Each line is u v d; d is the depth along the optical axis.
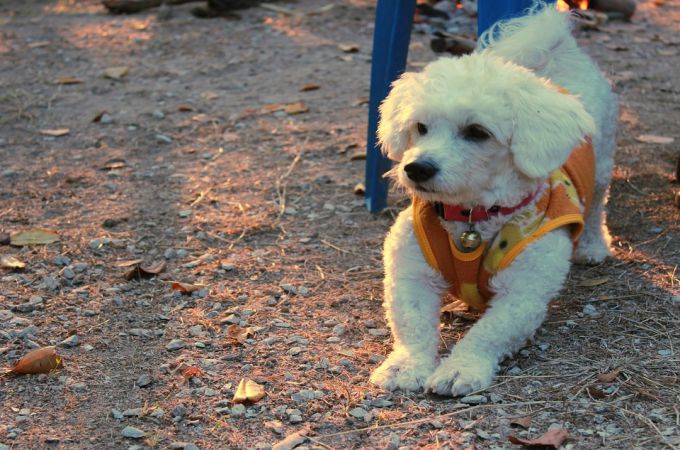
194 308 1.31
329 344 1.25
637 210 1.52
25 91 2.05
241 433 1.12
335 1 2.84
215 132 1.81
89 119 1.87
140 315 1.30
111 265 1.40
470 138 1.18
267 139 1.78
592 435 1.10
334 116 1.88
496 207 1.20
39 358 1.20
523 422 1.12
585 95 1.35
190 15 2.73
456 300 1.33
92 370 1.21
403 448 1.10
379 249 1.44
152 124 1.84
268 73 2.19
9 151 1.74
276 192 1.60
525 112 1.18
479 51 1.32
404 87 1.24
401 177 1.19
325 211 1.54
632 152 1.69
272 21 2.64
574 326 1.27
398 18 1.46
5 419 1.14
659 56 2.31
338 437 1.11
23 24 2.67
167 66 2.25
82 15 2.79
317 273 1.39
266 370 1.21
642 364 1.19
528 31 1.31
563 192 1.23
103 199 1.58
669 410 1.13
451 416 1.13
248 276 1.38
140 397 1.17
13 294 1.34
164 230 1.49
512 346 1.20
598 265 1.39
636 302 1.30
